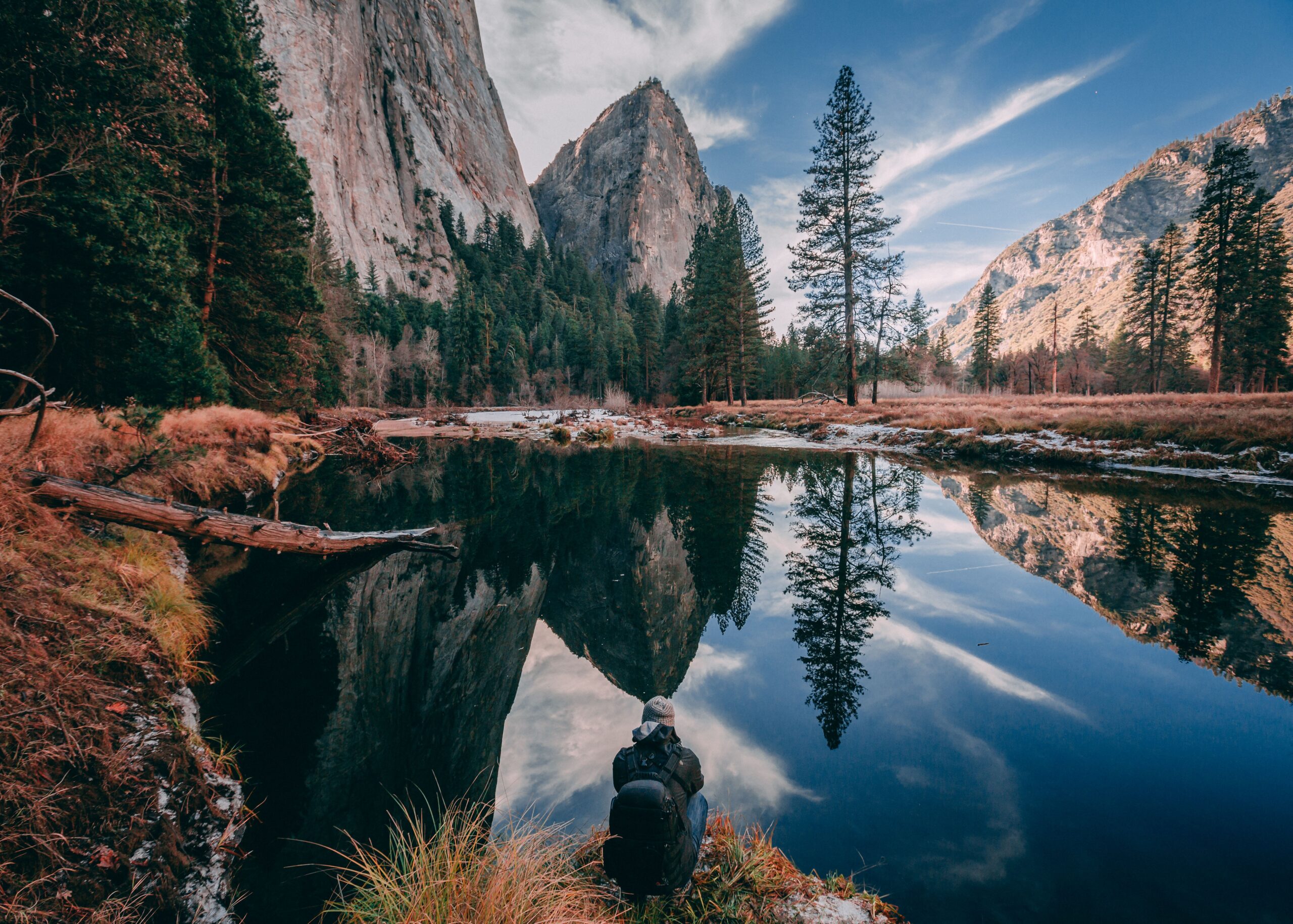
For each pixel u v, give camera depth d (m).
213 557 7.20
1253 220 31.91
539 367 84.94
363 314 65.38
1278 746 3.28
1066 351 77.38
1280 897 2.21
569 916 2.05
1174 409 19.31
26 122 9.89
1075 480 13.07
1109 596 6.02
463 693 4.74
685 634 5.62
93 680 2.97
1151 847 2.52
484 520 10.99
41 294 9.69
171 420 10.41
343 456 20.06
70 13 9.77
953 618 5.66
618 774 2.37
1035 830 2.66
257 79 18.17
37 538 3.95
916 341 28.16
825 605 6.16
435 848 2.34
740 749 3.54
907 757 3.35
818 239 29.20
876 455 19.17
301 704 3.98
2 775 2.04
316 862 2.52
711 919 2.18
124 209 10.31
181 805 2.59
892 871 2.45
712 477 15.46
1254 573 6.42
